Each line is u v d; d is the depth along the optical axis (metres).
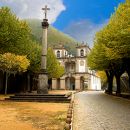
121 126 10.83
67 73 96.62
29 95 28.56
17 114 15.46
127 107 19.95
